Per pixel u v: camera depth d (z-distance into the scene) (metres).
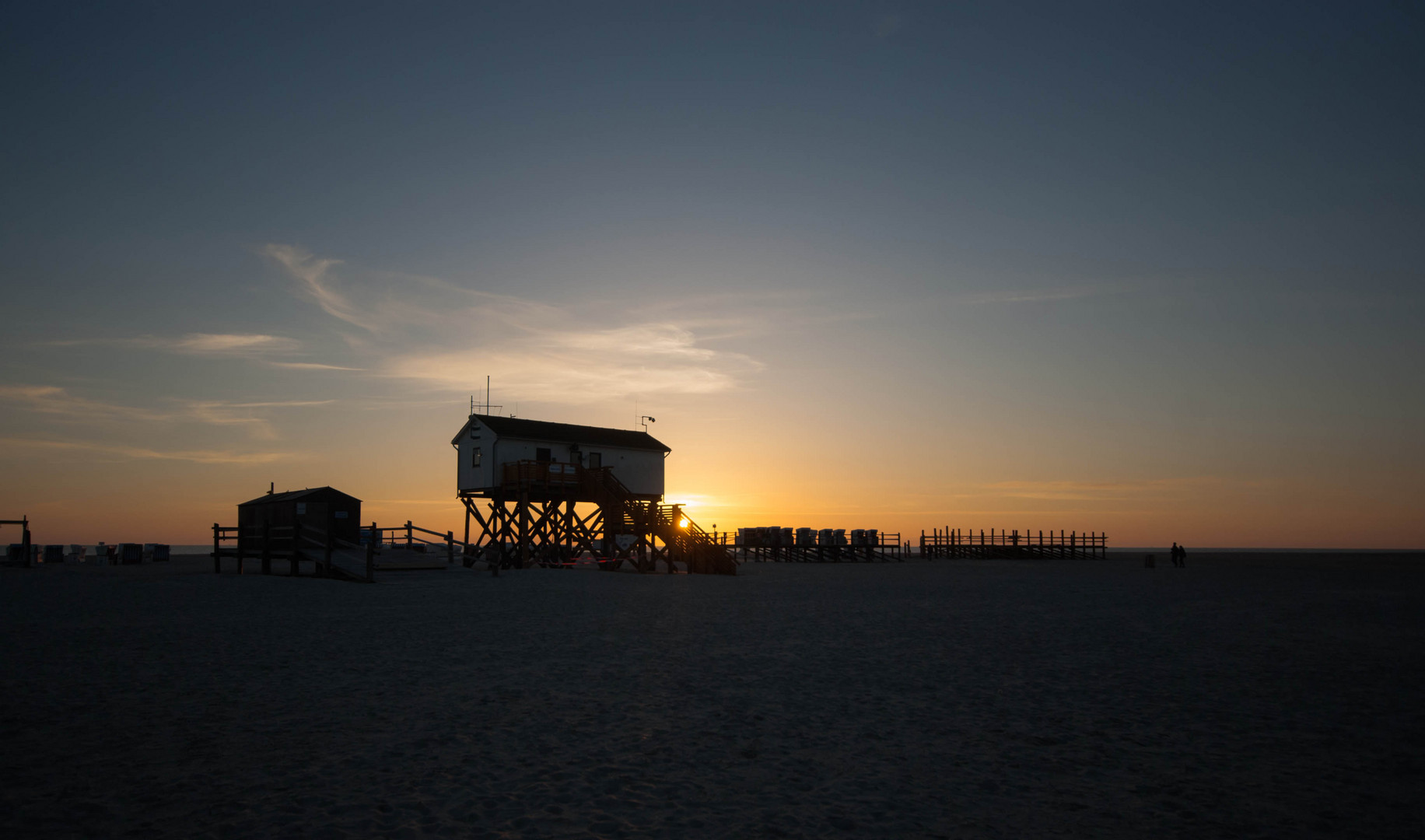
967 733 9.65
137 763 7.97
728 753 8.68
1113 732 9.73
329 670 12.90
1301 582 40.66
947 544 83.94
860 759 8.54
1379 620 21.97
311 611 21.34
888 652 15.55
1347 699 11.59
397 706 10.50
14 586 29.80
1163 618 22.05
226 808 6.78
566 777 7.77
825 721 10.12
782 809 7.03
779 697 11.42
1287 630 19.56
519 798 7.16
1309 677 13.29
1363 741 9.38
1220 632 19.14
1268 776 8.10
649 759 8.40
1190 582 40.28
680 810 6.96
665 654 14.91
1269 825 6.78
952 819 6.86
